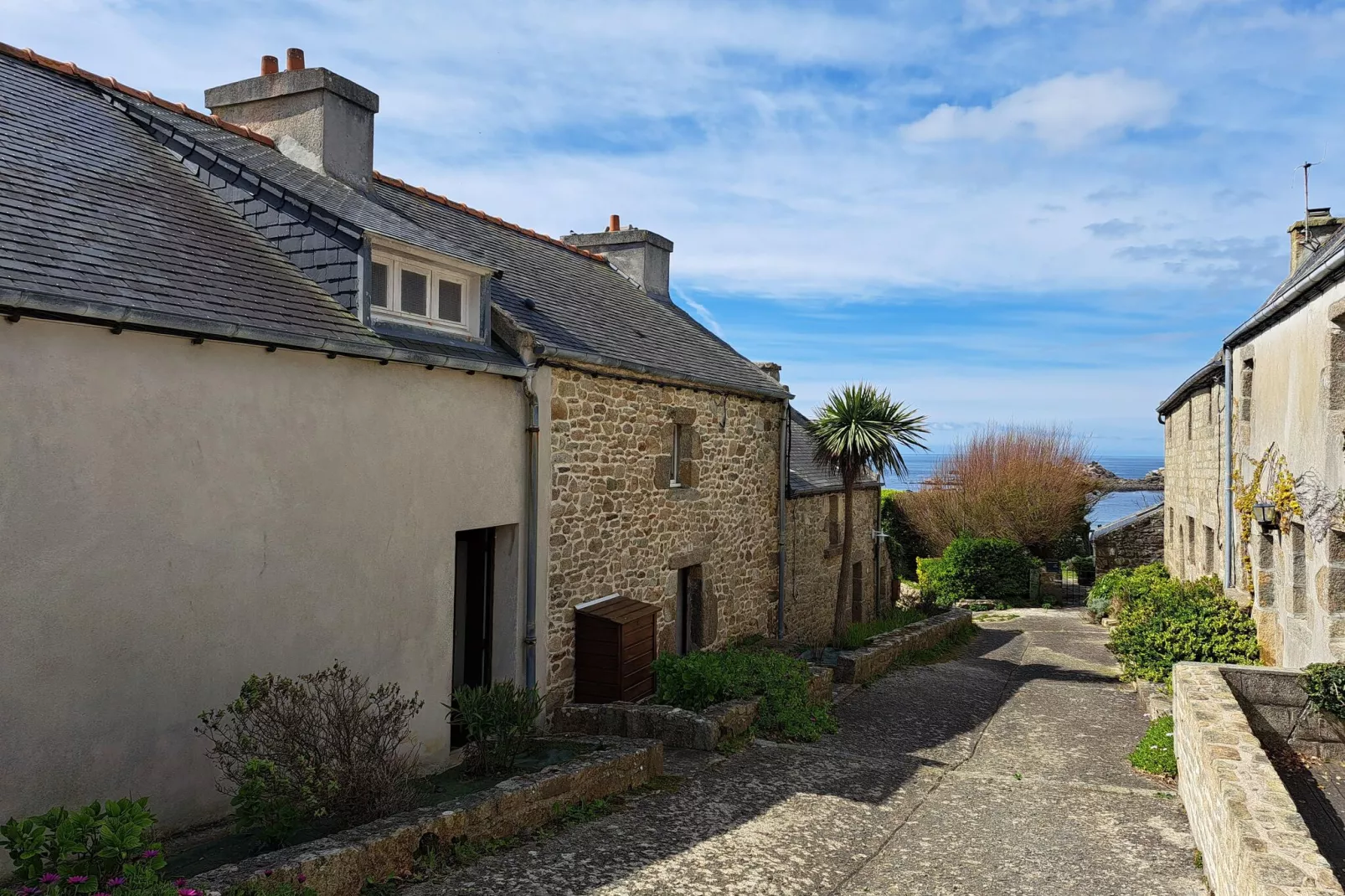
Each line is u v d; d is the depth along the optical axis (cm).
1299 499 785
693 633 1102
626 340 994
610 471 905
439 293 733
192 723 518
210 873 388
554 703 823
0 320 430
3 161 547
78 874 341
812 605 1481
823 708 903
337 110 879
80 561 462
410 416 667
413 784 595
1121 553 2356
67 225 521
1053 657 1370
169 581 504
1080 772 732
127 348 484
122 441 481
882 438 1267
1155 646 1019
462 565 811
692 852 520
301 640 584
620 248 1395
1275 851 364
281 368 568
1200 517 1337
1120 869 511
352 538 619
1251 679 696
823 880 488
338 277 652
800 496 1385
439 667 700
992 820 601
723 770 697
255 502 552
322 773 486
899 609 1892
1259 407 946
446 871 470
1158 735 773
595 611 852
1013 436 2769
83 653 464
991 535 2642
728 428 1162
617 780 623
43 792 448
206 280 562
